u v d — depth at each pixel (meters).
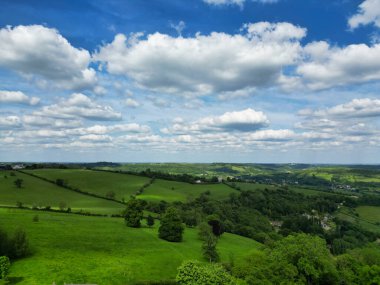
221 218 168.12
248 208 199.00
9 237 82.94
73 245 90.94
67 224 111.56
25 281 66.31
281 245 79.81
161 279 74.19
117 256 87.38
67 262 78.44
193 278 66.19
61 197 163.88
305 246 76.25
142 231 119.31
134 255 90.06
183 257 94.75
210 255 97.25
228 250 113.62
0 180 179.50
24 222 106.31
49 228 103.06
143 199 178.12
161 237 114.56
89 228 110.56
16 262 75.81
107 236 103.88
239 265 75.75
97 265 78.88
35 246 86.38
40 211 128.62
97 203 159.75
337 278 77.25
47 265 75.31
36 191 168.25
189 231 138.25
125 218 125.56
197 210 169.25
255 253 77.81
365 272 78.62
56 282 67.06
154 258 89.62
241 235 154.62
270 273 67.25
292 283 66.06
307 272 71.88
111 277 72.62
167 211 116.75
